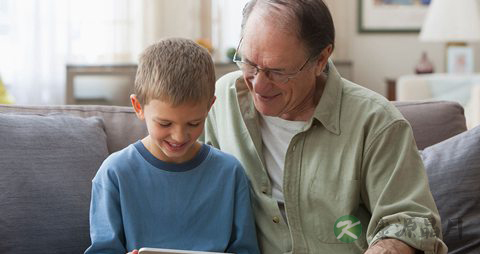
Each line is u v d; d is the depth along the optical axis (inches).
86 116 77.1
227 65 189.3
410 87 179.2
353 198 60.6
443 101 81.4
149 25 201.0
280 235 63.7
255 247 62.7
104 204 59.6
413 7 222.5
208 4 207.3
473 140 70.9
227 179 62.6
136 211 59.9
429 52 224.1
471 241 68.1
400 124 60.3
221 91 69.0
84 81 179.0
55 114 75.9
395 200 58.4
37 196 67.1
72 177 69.1
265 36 56.8
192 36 207.3
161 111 54.5
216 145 70.0
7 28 189.9
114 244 58.2
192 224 60.8
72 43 196.1
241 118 66.6
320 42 58.4
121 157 61.3
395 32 223.0
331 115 62.0
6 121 69.7
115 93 180.9
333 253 61.4
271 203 63.7
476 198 68.6
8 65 190.9
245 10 60.1
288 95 59.6
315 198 61.8
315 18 57.5
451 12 195.5
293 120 64.1
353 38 223.1
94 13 196.9
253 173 65.6
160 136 55.9
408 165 59.3
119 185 59.9
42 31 192.7
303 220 62.6
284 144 64.6
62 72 195.5
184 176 61.3
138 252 51.8
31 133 69.7
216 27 207.8
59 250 67.1
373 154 60.0
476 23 193.9
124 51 199.5
